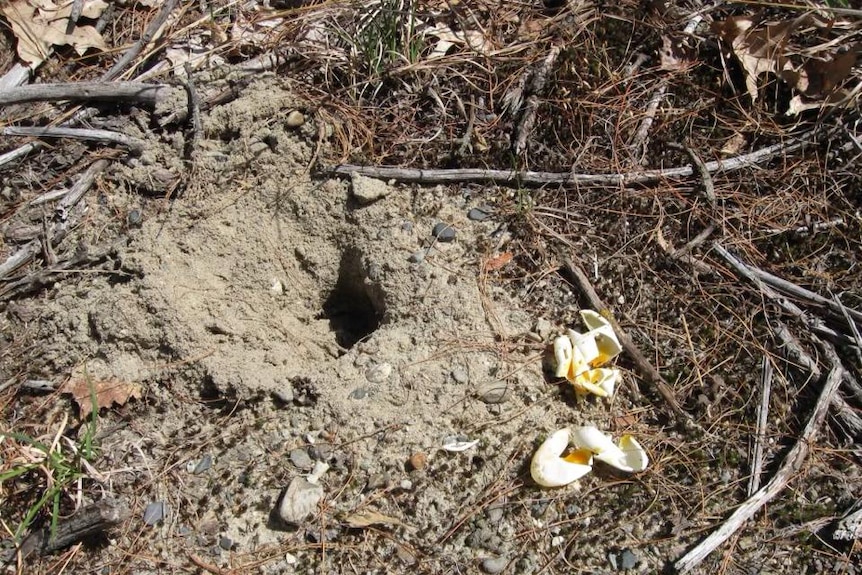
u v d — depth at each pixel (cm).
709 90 56
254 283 51
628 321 49
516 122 54
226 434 46
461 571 43
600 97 55
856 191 53
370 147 53
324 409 47
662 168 53
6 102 54
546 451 44
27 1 56
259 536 44
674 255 51
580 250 51
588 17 58
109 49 57
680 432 47
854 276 51
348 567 43
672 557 44
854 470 46
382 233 51
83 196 52
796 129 55
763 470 46
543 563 44
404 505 44
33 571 43
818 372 48
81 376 48
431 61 56
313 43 57
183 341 48
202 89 55
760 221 52
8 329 49
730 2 56
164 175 53
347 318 54
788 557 44
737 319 49
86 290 49
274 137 53
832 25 55
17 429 46
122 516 44
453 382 47
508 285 50
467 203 52
